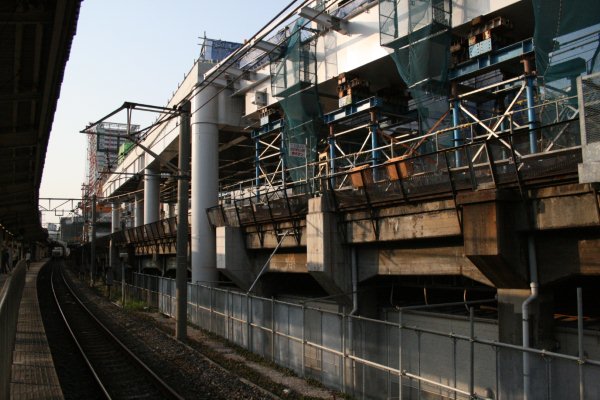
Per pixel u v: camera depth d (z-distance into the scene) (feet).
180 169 70.08
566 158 34.47
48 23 38.91
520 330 39.06
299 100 78.38
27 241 313.12
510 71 60.75
